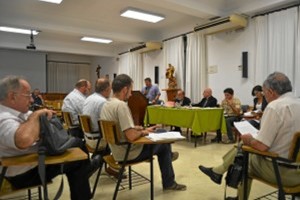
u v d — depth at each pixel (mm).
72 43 9391
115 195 1919
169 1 4840
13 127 1243
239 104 4766
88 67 12180
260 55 5105
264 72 5047
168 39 7434
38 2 5477
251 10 5121
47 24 6723
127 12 5855
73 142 1503
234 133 4590
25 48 8531
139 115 4094
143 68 8703
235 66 5691
